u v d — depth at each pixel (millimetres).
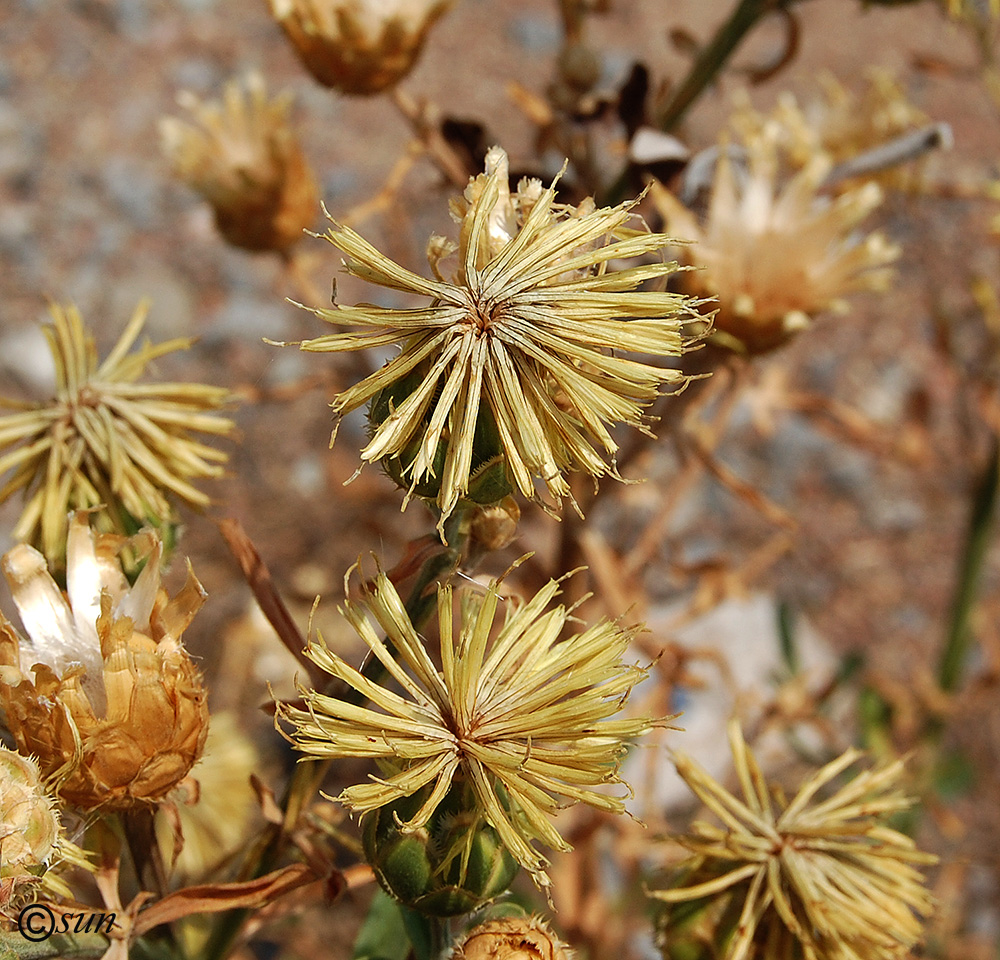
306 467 810
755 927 297
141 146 1096
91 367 313
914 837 554
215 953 308
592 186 394
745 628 768
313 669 278
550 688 257
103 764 264
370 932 323
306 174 412
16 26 1210
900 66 1147
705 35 1165
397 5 366
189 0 1243
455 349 247
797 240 356
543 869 259
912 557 870
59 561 302
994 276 953
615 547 496
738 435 924
